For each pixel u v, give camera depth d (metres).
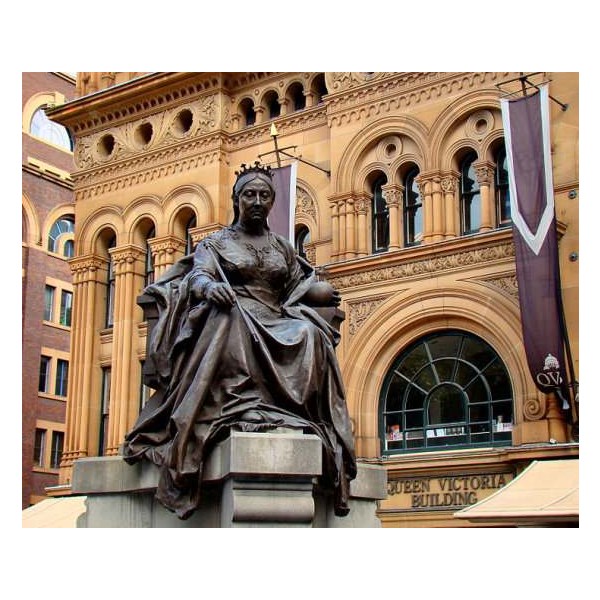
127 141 33.31
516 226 22.31
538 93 22.33
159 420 7.66
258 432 6.97
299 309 8.04
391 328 25.00
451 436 23.88
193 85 31.44
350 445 7.62
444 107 25.42
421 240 25.94
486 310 23.55
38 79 50.25
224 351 7.36
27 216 48.16
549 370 21.52
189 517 7.25
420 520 23.47
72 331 33.66
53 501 24.70
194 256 8.14
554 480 20.08
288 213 26.19
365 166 26.89
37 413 46.53
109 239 34.25
